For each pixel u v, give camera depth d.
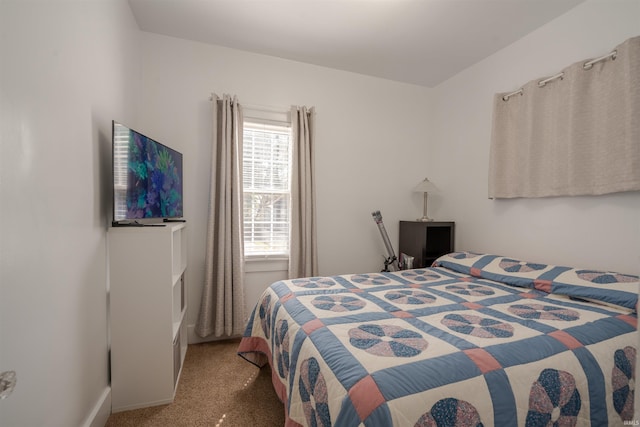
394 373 0.88
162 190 1.95
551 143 2.07
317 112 2.88
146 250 1.59
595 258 1.87
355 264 3.05
